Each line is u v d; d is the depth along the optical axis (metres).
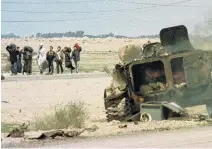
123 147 28.61
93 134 34.00
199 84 41.38
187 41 42.94
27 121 42.66
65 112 38.38
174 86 41.09
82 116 38.78
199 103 41.56
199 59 41.50
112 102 41.69
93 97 62.50
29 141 32.25
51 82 73.19
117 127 36.12
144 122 37.88
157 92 41.12
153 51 42.50
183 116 38.62
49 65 89.06
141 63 41.44
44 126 37.16
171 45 42.69
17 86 68.19
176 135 31.98
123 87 41.53
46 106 54.84
